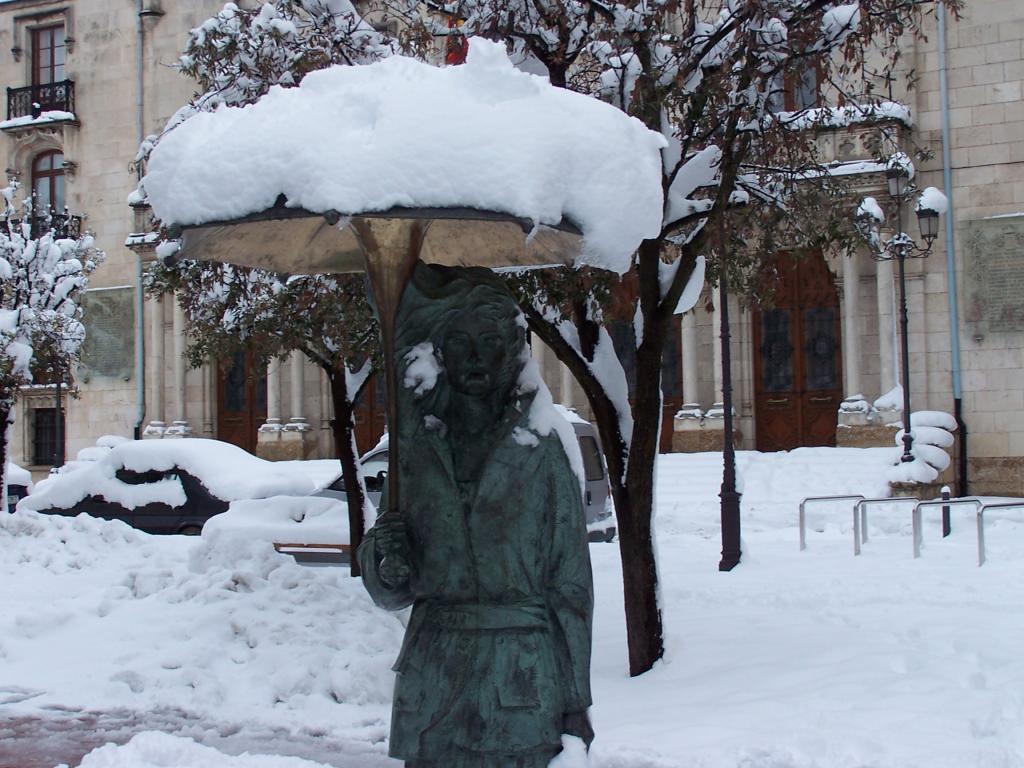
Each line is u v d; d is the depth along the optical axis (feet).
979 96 88.53
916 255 79.05
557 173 12.26
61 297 75.05
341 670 30.09
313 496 58.34
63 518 50.80
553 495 13.84
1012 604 37.29
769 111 31.89
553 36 32.42
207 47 39.65
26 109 128.36
